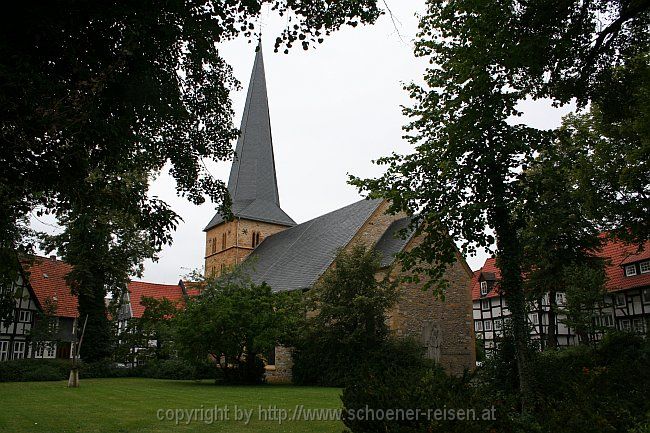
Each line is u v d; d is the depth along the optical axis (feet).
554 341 86.99
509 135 40.93
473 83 42.01
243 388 68.39
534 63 39.06
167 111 31.01
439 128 45.96
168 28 25.75
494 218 43.32
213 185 41.14
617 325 117.39
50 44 21.89
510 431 20.93
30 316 109.91
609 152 63.00
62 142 22.99
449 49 46.09
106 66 23.93
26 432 32.65
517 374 40.98
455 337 94.12
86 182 28.91
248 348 78.69
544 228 61.93
